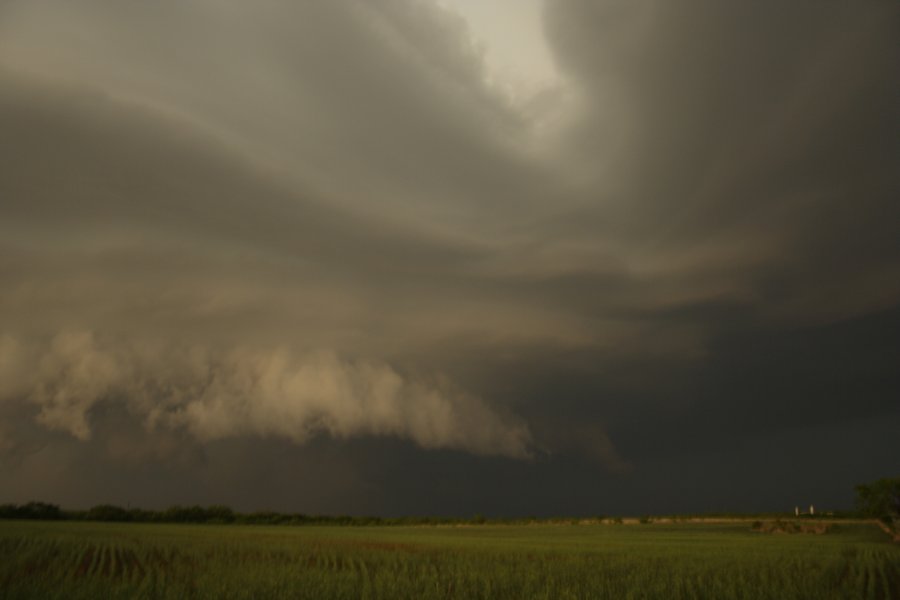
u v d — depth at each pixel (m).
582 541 67.06
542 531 103.12
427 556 44.34
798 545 58.44
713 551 49.25
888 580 32.19
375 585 27.25
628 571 33.12
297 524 145.62
